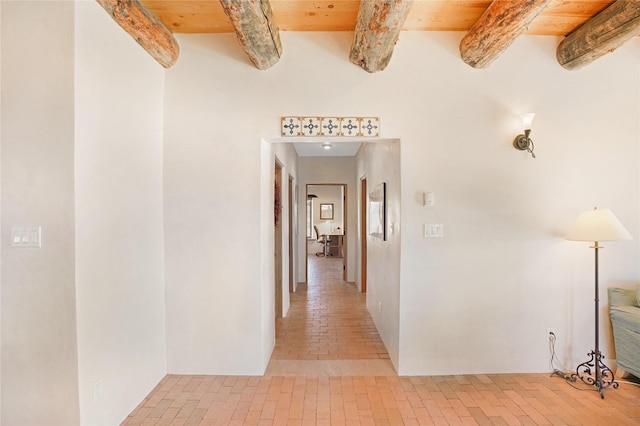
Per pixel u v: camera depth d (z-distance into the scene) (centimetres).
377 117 258
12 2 170
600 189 262
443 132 259
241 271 259
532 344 263
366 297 473
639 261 262
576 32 244
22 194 171
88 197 178
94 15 181
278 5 223
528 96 260
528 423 199
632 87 262
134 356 218
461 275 260
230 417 205
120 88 205
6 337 172
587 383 245
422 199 259
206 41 258
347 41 257
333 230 1095
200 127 258
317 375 259
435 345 261
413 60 258
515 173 261
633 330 235
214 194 258
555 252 262
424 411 211
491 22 215
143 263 230
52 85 169
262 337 260
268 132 258
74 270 169
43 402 171
